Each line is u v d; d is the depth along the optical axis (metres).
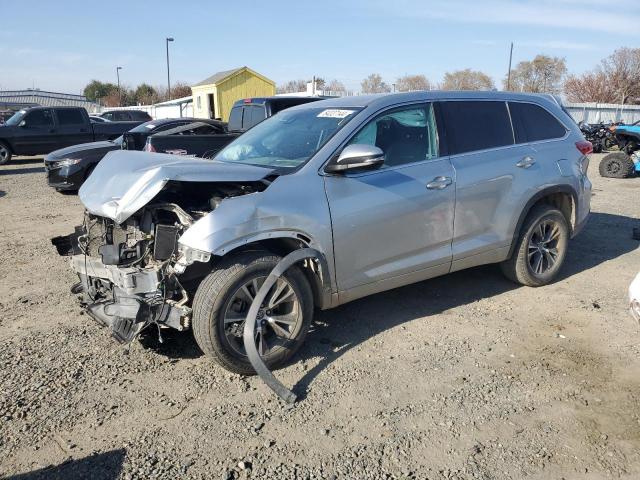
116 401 3.46
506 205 4.92
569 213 5.57
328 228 3.89
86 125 17.95
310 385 3.65
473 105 4.92
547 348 4.18
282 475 2.81
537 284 5.41
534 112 5.38
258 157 4.43
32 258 6.71
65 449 3.00
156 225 3.67
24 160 20.16
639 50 48.06
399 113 4.46
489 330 4.50
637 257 6.57
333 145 4.08
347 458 2.94
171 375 3.78
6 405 3.40
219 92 31.64
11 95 53.81
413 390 3.59
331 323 4.62
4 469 2.85
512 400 3.48
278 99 10.56
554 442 3.07
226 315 3.59
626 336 4.40
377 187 4.14
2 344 4.23
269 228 3.65
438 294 5.29
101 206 3.72
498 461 2.91
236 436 3.12
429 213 4.41
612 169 14.02
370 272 4.20
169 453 2.97
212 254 3.44
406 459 2.93
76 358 4.01
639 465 2.88
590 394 3.55
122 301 3.69
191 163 3.81
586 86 48.94
